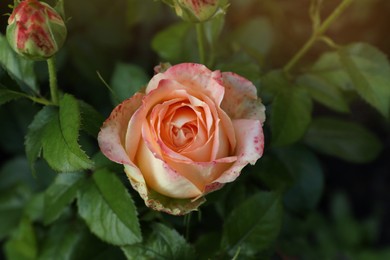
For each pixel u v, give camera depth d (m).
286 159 0.69
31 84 0.55
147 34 0.88
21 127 0.76
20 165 0.76
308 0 0.85
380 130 1.03
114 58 0.81
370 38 0.90
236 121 0.48
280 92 0.59
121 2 0.80
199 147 0.46
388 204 1.03
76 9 0.79
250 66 0.59
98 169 0.57
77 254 0.62
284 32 0.80
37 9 0.48
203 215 0.61
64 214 0.64
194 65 0.47
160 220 0.56
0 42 0.55
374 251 0.94
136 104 0.47
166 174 0.45
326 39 0.60
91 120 0.52
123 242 0.55
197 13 0.50
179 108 0.47
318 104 0.99
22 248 0.67
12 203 0.72
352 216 1.00
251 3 0.80
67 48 0.79
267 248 0.56
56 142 0.50
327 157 1.04
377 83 0.59
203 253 0.58
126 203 0.55
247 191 0.62
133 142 0.46
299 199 0.69
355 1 0.86
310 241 0.96
